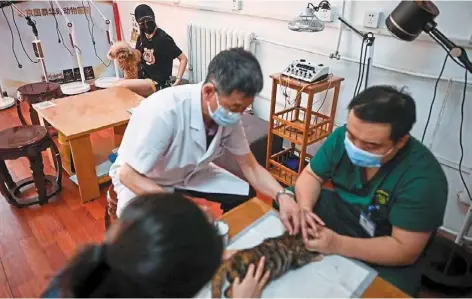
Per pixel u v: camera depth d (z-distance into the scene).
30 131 2.11
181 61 3.20
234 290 0.79
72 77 4.23
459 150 1.86
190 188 1.52
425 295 1.35
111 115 2.22
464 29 1.68
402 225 0.99
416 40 1.85
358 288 0.85
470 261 1.48
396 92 0.93
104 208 2.14
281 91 2.64
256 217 1.10
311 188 1.22
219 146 1.45
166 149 1.32
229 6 2.87
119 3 4.20
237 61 1.07
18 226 1.98
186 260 0.44
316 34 2.32
